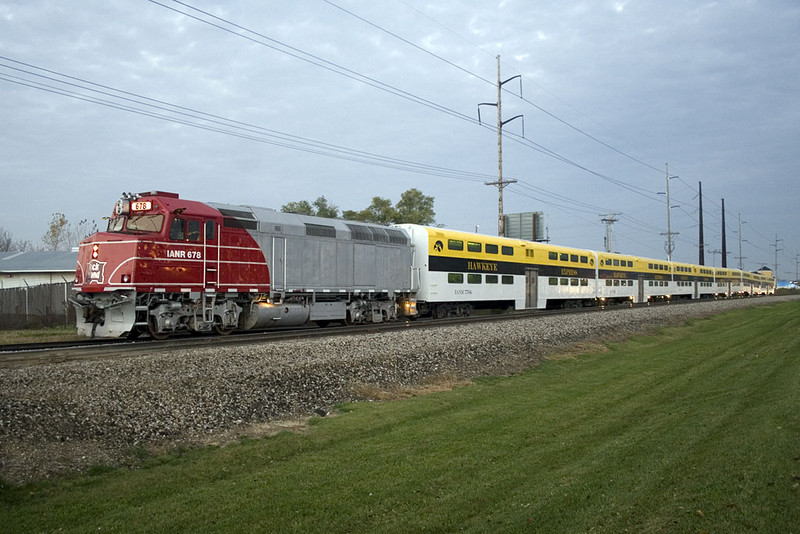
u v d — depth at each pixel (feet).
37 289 80.79
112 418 28.32
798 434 23.63
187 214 56.59
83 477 22.84
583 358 62.59
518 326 74.28
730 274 246.68
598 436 28.60
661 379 46.57
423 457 25.75
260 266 63.67
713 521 16.69
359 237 77.20
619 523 17.37
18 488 20.95
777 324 95.25
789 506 16.98
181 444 27.66
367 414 34.55
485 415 34.50
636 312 108.17
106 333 53.83
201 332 64.75
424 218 184.96
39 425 26.14
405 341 56.03
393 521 18.67
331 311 73.51
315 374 40.83
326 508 19.81
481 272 99.04
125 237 52.95
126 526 18.33
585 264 135.64
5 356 41.01
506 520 18.31
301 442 28.27
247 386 35.88
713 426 27.40
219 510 19.66
